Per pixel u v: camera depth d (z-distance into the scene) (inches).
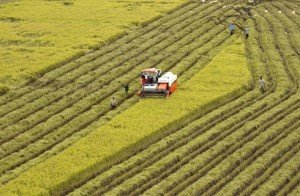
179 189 2159.2
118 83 3280.0
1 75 3307.1
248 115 2837.1
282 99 3063.5
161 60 3732.8
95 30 4296.3
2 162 2365.9
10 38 4109.3
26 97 3063.5
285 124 2709.2
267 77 3415.4
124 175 2260.1
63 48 3860.7
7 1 5487.2
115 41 4131.4
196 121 2751.0
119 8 5027.1
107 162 2354.8
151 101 2962.6
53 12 4886.8
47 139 2586.1
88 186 2159.2
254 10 5128.0
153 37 4261.8
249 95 3100.4
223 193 2113.7
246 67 3516.2
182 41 4165.8
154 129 2608.3
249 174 2247.8
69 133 2655.0
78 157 2349.9
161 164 2314.2
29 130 2684.5
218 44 4109.3
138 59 3735.2
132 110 2842.0
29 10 4977.9
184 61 3668.8
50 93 3125.0
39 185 2129.7
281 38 4252.0
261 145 2508.6
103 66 3587.6
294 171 2289.6
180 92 3093.0
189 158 2399.1
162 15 4852.4
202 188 2148.1
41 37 4128.9
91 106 2979.8
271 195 2127.2
